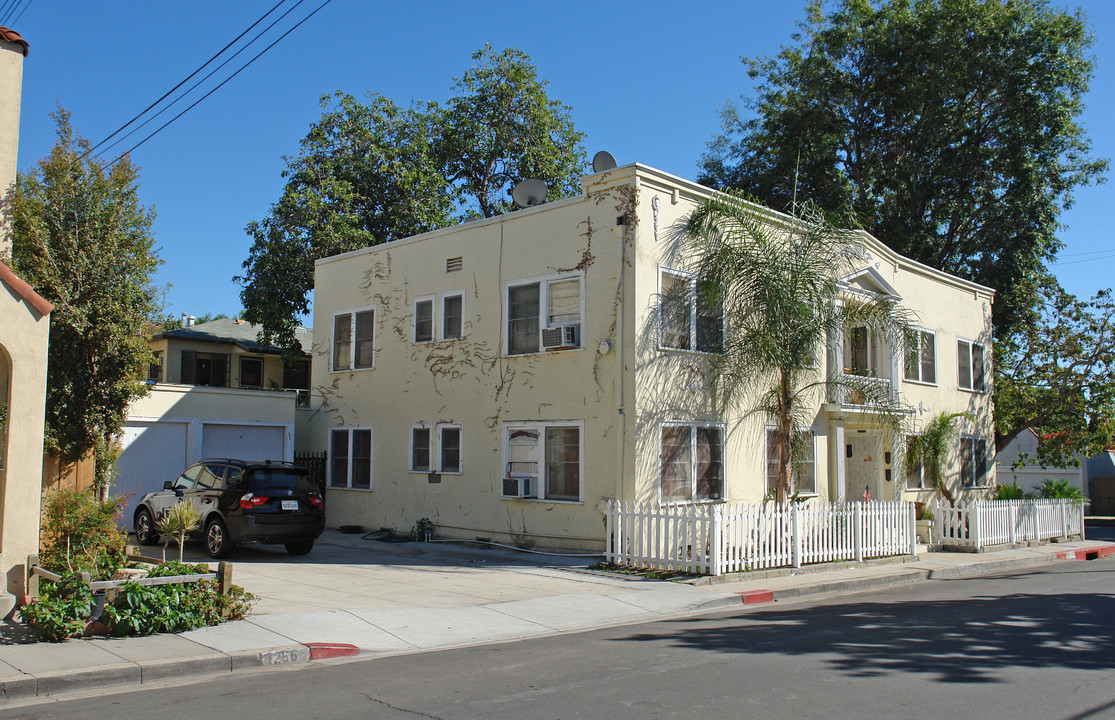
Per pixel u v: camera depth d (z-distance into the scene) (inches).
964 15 1098.1
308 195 1104.2
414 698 275.1
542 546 658.2
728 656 337.7
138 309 469.4
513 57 1338.6
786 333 641.6
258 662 325.1
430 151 1304.1
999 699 271.7
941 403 943.7
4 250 420.5
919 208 1196.5
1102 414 1015.0
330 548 692.1
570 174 1379.2
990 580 623.5
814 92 1222.9
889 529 689.6
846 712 256.8
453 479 731.4
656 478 619.5
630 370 613.3
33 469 377.4
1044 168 1136.8
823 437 770.8
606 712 257.0
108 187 462.9
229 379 1202.0
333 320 868.0
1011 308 1151.0
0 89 426.3
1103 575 649.6
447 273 759.1
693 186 664.4
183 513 448.1
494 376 708.0
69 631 335.3
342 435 845.8
